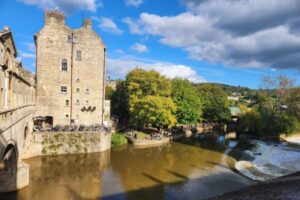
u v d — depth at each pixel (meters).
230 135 70.44
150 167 34.34
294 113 66.44
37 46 42.84
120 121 65.06
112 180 28.44
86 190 25.14
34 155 36.16
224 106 85.69
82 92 45.97
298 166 37.38
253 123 65.62
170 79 67.88
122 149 44.72
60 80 44.28
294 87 66.62
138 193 24.84
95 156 38.31
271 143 58.06
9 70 19.81
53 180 27.47
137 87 57.50
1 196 22.84
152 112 53.84
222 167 35.62
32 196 23.02
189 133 68.50
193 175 31.38
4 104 19.06
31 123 35.47
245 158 41.84
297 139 63.84
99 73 47.19
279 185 15.16
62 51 44.38
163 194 24.77
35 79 42.78
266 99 69.06
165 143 52.41
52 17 43.75
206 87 98.00
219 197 13.52
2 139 15.72
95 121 47.06
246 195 13.23
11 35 19.56
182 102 66.12
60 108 44.38
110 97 75.19
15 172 23.47
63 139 37.84
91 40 46.50
